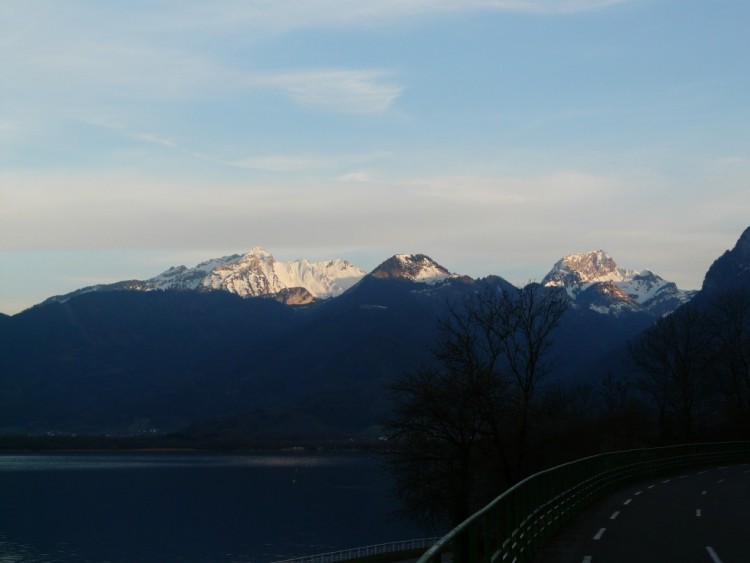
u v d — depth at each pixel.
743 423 78.69
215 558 69.31
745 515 26.81
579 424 56.91
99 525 89.69
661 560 18.41
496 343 49.50
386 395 50.06
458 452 47.50
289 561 63.62
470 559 12.93
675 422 82.81
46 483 139.50
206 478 148.12
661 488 37.75
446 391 46.38
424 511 48.81
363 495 117.00
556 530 22.81
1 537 81.50
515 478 47.41
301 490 124.44
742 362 82.44
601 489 33.03
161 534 83.00
